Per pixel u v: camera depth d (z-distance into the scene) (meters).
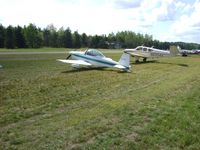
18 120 6.77
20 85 11.61
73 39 99.88
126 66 17.80
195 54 53.31
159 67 21.48
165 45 125.44
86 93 10.27
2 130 6.02
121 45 112.50
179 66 22.83
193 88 11.59
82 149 4.99
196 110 7.62
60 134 5.73
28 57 31.03
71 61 19.36
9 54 37.22
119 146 5.12
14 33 78.12
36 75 15.10
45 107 8.05
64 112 7.52
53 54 38.84
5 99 8.96
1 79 13.39
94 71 17.47
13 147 5.07
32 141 5.36
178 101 8.87
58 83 12.37
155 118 6.88
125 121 6.65
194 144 5.16
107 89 11.21
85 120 6.71
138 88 11.54
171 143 5.22
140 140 5.41
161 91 10.77
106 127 6.17
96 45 101.50
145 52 26.84
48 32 99.94
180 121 6.55
